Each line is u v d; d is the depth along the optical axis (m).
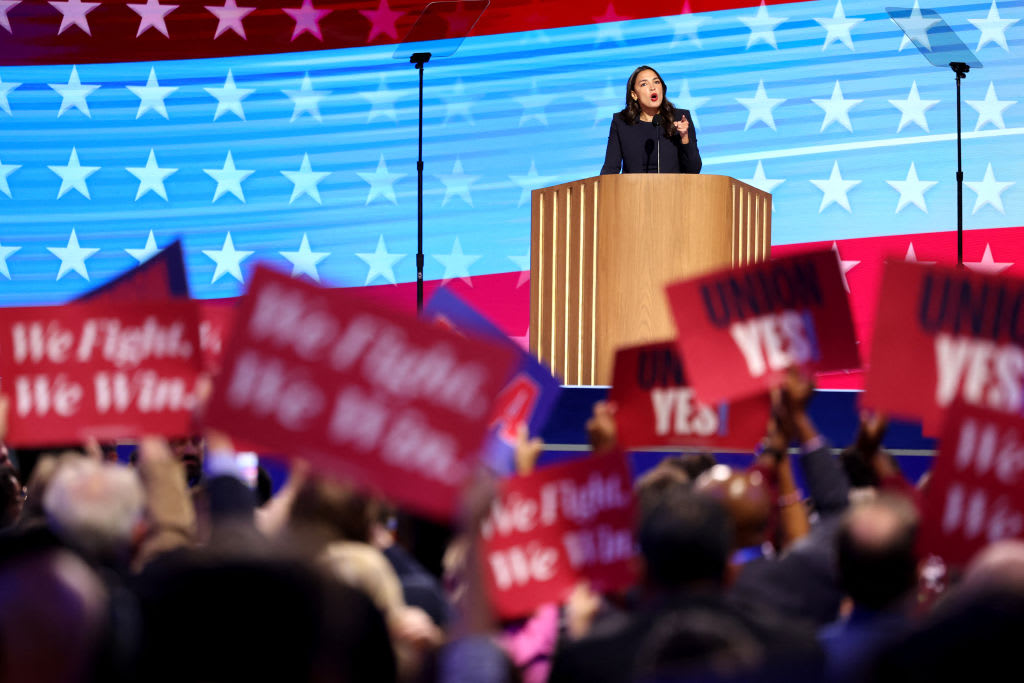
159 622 4.00
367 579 6.45
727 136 26.28
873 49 25.88
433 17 26.53
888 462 9.16
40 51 27.88
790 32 26.12
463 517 5.76
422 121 25.70
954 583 8.08
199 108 27.77
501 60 26.91
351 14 27.47
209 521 7.35
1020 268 25.45
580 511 7.36
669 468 8.66
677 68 26.42
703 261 17.09
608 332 17.25
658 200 17.12
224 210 27.56
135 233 27.64
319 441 6.45
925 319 8.70
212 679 3.95
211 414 6.45
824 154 25.98
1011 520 7.12
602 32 26.62
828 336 9.34
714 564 5.99
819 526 7.96
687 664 4.67
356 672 5.38
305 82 27.59
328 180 27.42
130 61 27.89
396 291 27.14
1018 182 25.56
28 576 4.55
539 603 7.25
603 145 26.58
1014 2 25.56
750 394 9.38
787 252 26.00
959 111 24.16
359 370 6.49
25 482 11.06
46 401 8.09
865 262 25.81
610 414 9.13
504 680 5.45
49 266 27.59
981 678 3.99
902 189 25.75
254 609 3.97
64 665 4.46
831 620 7.64
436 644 6.44
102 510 6.48
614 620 6.01
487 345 6.50
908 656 4.11
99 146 27.77
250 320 6.50
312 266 27.33
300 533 6.24
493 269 26.83
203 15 27.72
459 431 6.45
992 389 8.59
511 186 26.83
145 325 8.17
